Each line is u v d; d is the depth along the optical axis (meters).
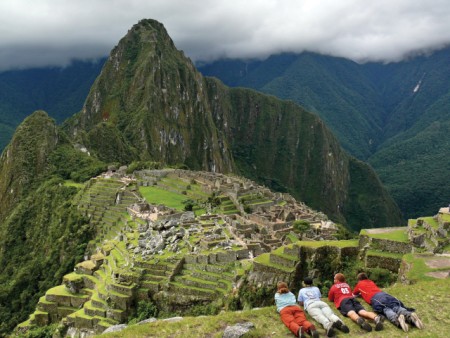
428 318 18.25
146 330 19.70
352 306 18.36
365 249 30.38
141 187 111.94
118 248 56.12
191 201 93.94
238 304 33.44
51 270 83.12
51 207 117.06
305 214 88.94
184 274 43.72
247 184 125.00
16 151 156.00
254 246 48.09
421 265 25.69
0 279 107.12
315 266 30.89
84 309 44.44
